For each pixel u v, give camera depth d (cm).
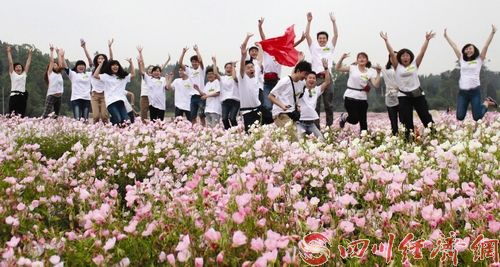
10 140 745
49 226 418
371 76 1060
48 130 998
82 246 321
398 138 759
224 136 732
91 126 1044
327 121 1173
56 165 588
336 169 487
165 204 377
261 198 342
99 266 288
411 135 849
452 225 321
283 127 769
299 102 839
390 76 993
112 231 330
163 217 335
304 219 320
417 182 401
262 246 264
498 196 344
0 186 480
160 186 471
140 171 638
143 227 339
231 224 295
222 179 536
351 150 533
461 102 1066
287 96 805
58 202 455
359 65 1059
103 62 1270
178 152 654
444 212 353
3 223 382
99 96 1256
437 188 414
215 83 1226
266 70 1020
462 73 1061
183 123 952
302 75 802
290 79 802
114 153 711
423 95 941
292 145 598
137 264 311
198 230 309
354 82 1055
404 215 333
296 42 1158
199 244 289
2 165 591
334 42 1166
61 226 421
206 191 349
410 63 929
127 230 321
